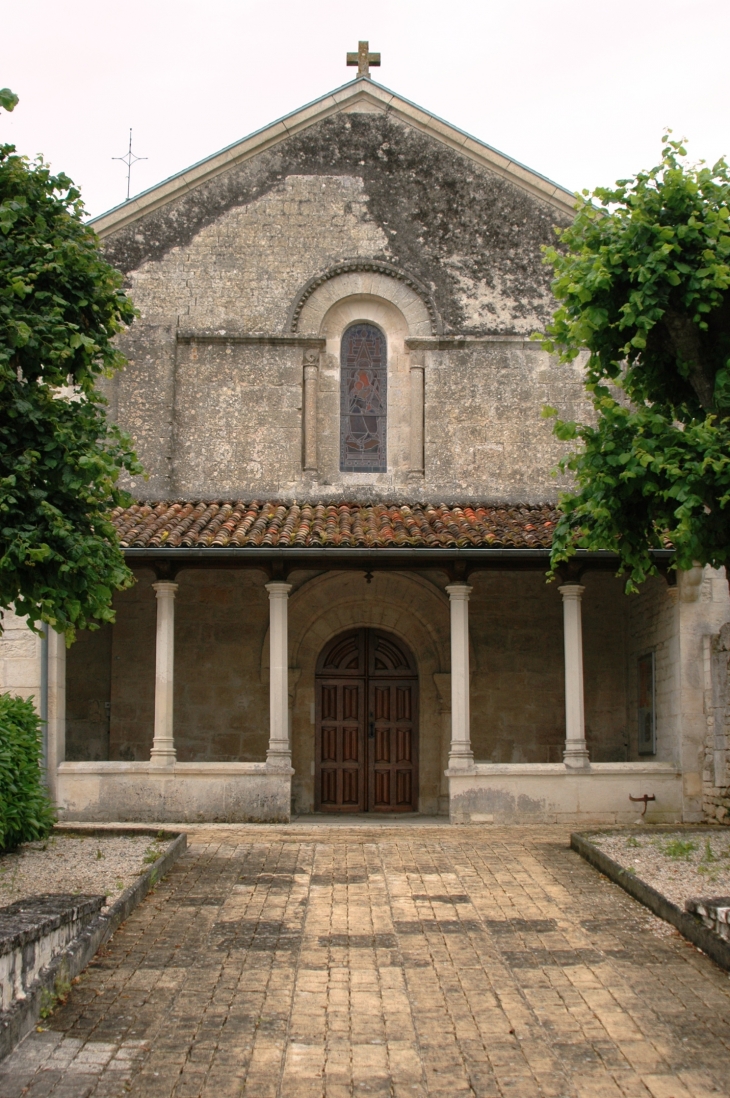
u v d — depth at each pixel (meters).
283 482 18.16
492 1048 6.70
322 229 18.61
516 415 18.48
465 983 7.93
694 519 10.72
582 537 12.48
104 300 10.62
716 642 15.94
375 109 18.88
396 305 18.61
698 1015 7.24
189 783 15.88
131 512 17.03
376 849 13.18
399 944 8.95
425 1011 7.34
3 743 12.13
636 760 18.45
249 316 18.39
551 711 18.61
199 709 18.23
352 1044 6.76
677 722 16.41
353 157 18.78
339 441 18.50
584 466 11.87
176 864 12.11
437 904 10.31
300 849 13.13
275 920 9.67
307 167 18.72
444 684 18.41
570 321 12.38
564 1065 6.43
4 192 10.34
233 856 12.63
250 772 15.89
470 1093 6.06
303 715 18.47
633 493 11.78
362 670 18.98
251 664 18.39
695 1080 6.21
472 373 18.53
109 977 7.96
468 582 18.34
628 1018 7.20
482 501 18.22
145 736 18.14
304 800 18.34
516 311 18.64
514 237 18.78
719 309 11.88
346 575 18.42
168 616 16.25
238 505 17.69
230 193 18.62
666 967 8.30
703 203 11.75
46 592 9.36
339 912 9.99
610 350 12.29
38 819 12.91
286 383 18.34
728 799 15.31
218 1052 6.60
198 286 18.41
